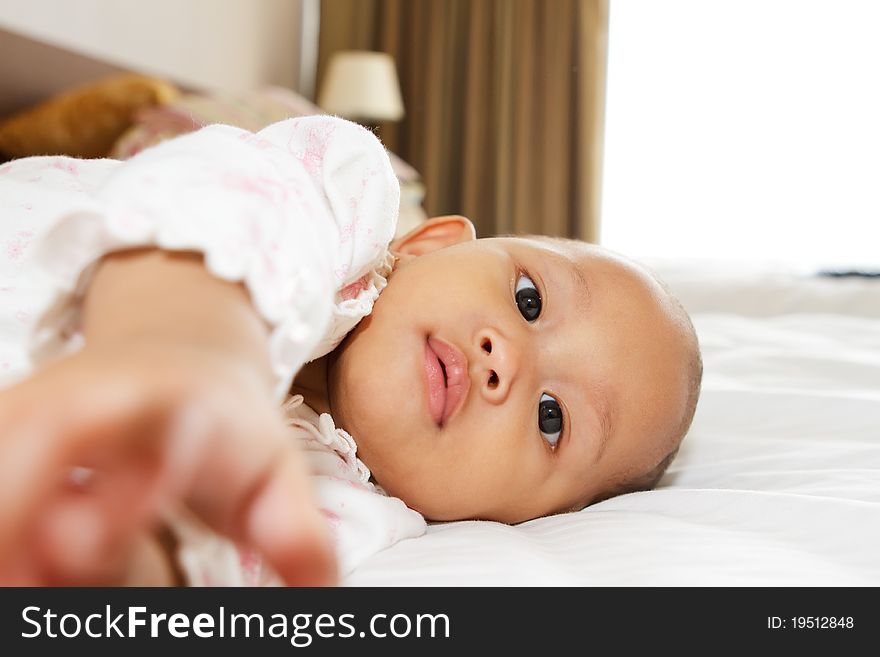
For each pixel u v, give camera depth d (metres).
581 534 0.74
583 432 0.94
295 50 4.16
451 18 4.03
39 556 0.29
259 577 0.61
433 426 0.86
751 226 4.05
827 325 1.86
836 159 3.95
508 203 3.96
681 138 4.09
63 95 2.59
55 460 0.28
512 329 0.90
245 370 0.35
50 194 0.81
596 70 3.88
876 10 3.88
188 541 0.52
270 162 0.64
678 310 1.05
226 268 0.46
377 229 0.73
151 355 0.33
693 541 0.69
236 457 0.33
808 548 0.71
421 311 0.88
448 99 4.05
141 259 0.48
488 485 0.89
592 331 0.95
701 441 1.14
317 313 0.54
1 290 0.73
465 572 0.61
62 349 0.50
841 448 1.04
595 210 3.89
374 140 0.75
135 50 3.05
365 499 0.74
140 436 0.29
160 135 2.35
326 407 0.88
